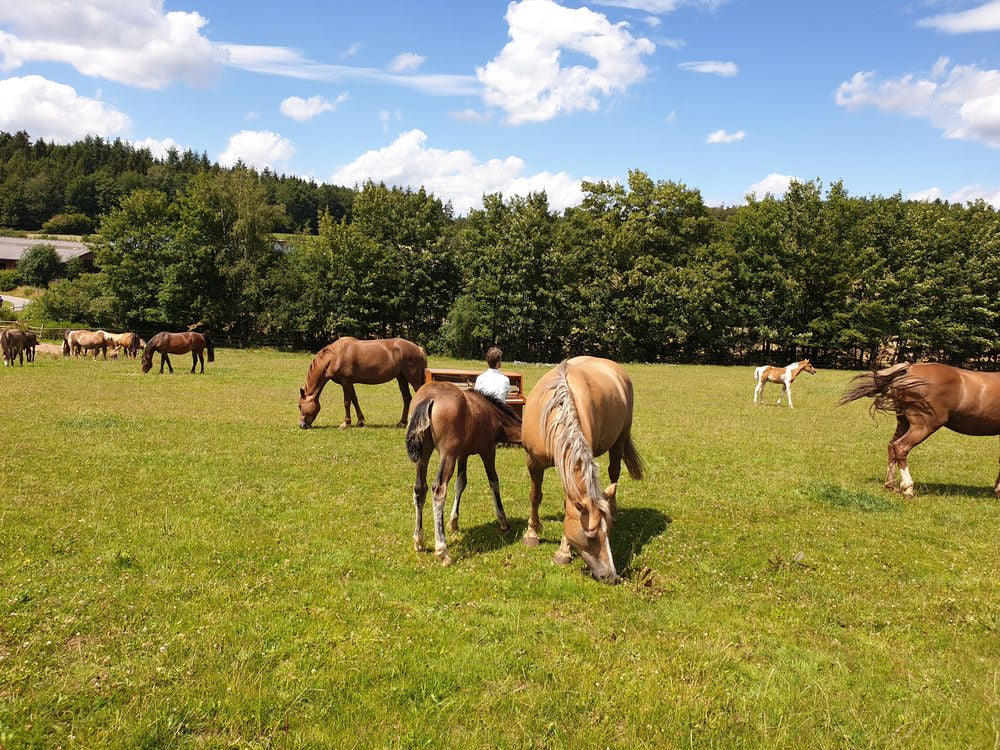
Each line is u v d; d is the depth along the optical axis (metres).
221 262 50.00
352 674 4.01
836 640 4.75
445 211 56.97
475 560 6.20
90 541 6.16
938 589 5.78
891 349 52.03
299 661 4.14
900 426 9.74
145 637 4.36
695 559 6.40
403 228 49.75
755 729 3.62
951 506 8.68
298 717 3.57
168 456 10.12
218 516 7.24
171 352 25.89
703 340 48.31
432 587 5.48
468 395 6.72
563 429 5.78
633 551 6.52
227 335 51.50
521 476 9.95
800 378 33.03
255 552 6.14
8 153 152.62
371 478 9.37
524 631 4.70
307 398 13.61
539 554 6.40
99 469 9.02
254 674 3.97
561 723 3.61
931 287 45.59
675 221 49.78
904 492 9.23
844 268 46.12
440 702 3.78
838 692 4.02
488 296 46.25
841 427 15.88
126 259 47.97
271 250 52.62
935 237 46.69
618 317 46.34
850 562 6.46
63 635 4.29
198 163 162.75
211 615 4.71
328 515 7.48
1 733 3.24
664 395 23.22
